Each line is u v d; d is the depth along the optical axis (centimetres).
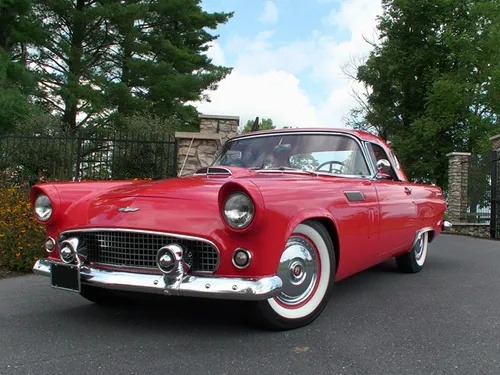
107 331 284
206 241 252
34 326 295
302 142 392
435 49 2425
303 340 267
